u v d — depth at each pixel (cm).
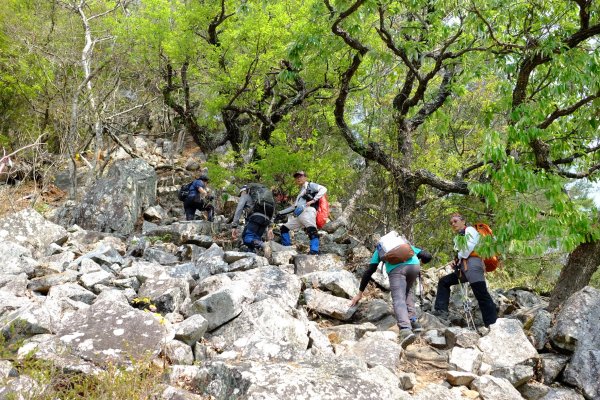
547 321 599
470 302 728
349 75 980
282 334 500
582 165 820
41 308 464
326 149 1282
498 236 599
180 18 1151
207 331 505
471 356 520
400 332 563
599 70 665
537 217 640
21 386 343
